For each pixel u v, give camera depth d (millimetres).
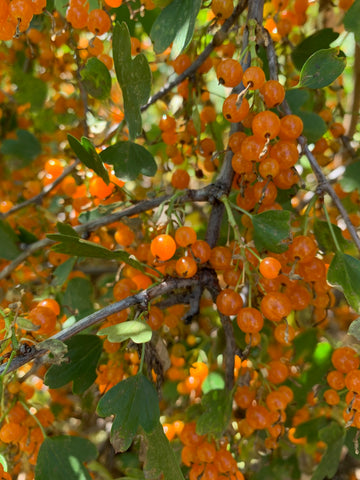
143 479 411
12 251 410
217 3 365
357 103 493
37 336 345
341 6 428
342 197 456
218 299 339
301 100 397
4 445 370
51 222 469
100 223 397
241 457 418
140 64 344
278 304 326
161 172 529
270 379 366
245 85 322
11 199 538
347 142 455
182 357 394
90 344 359
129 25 464
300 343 412
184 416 400
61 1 435
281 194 391
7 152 509
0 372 310
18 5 323
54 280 423
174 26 350
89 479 343
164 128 412
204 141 410
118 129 387
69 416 461
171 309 403
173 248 335
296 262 330
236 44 430
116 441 319
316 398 428
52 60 478
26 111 541
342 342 411
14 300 342
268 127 319
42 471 342
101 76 376
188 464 360
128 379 325
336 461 386
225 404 351
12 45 494
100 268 531
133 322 324
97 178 387
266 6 440
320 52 333
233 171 365
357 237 331
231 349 361
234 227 335
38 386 446
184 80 410
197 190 360
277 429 362
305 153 337
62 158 517
